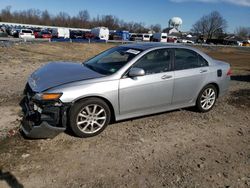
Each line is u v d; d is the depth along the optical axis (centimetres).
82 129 475
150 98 540
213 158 442
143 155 436
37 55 2059
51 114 443
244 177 395
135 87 512
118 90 495
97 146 454
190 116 617
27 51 2339
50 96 438
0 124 514
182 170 402
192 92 606
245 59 3481
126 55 545
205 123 584
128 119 569
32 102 456
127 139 485
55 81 473
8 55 1788
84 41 4397
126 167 401
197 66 613
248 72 1453
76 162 405
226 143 499
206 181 379
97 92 474
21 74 1055
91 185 356
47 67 558
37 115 446
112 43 4572
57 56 2233
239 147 487
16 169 378
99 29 5750
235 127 576
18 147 432
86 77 488
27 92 492
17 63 1396
